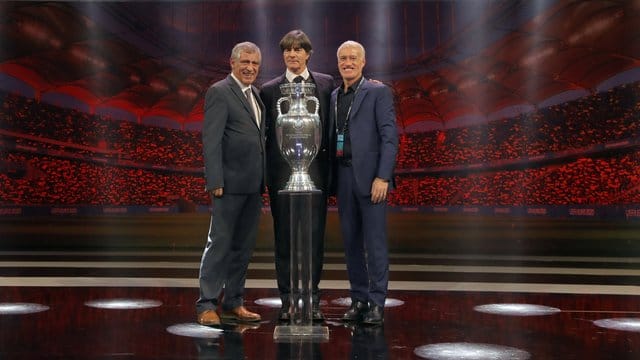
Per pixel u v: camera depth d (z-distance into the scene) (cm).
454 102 680
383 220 263
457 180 684
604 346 220
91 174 693
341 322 269
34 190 685
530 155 666
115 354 208
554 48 654
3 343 224
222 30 686
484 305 314
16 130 680
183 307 306
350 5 677
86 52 685
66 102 686
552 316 282
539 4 653
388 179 256
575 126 652
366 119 262
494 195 675
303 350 214
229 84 260
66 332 244
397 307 308
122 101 692
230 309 274
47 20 676
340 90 271
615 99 637
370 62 686
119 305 312
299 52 268
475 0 665
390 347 219
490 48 670
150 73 692
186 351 212
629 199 632
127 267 504
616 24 632
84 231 691
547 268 504
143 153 698
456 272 473
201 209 700
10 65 676
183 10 686
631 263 549
